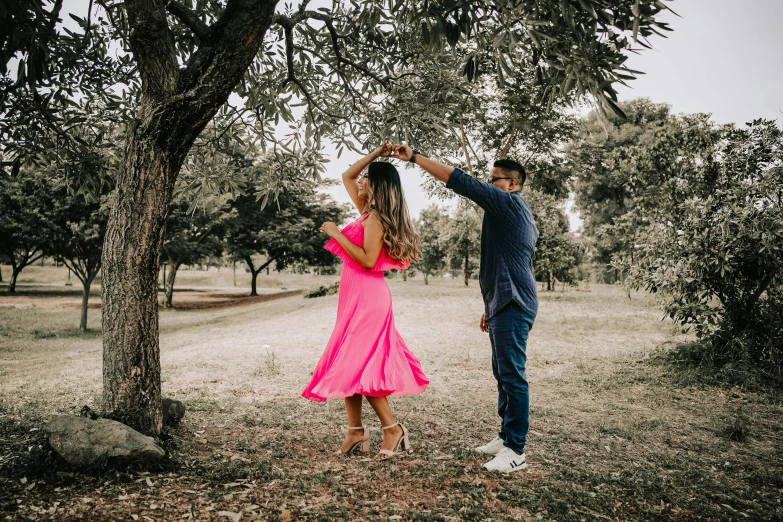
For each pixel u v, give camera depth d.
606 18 2.76
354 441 3.38
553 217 19.17
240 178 5.68
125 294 3.30
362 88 5.95
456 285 33.03
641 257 8.05
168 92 3.30
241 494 2.64
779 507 2.77
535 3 2.78
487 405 5.18
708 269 6.75
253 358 8.16
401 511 2.51
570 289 27.16
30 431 3.63
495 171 3.44
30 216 15.88
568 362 7.75
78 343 14.20
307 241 32.84
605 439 4.07
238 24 3.22
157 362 3.46
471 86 5.48
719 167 7.66
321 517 2.39
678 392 5.84
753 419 4.77
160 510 2.40
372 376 3.06
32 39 3.21
